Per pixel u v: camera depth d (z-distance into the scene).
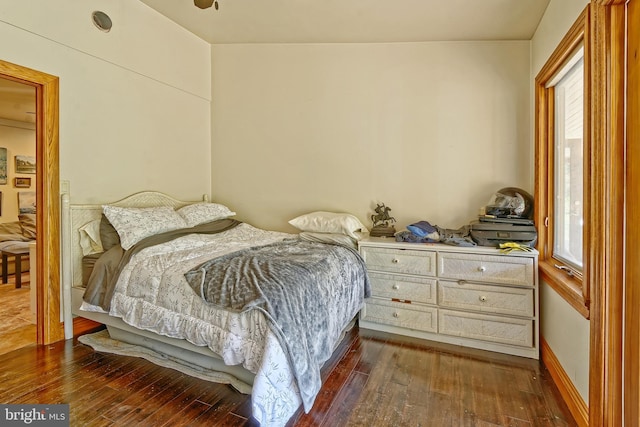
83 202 2.64
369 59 3.29
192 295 1.88
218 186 3.86
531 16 2.55
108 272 2.30
